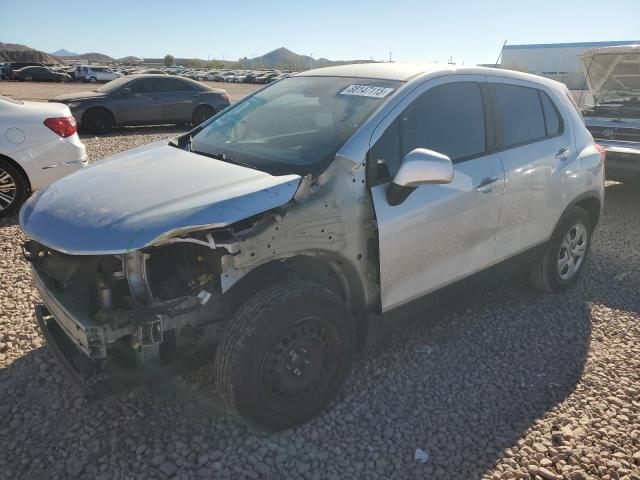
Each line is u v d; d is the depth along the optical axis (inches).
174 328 102.9
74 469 103.6
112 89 561.9
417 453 109.7
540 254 171.6
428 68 143.3
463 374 137.1
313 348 113.3
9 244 219.6
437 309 160.4
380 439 113.6
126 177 120.6
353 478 103.5
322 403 117.6
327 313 111.7
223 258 100.7
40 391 126.1
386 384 131.7
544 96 170.7
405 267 128.1
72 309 103.0
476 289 154.3
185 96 593.6
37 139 251.0
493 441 114.3
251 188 106.8
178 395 125.1
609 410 124.9
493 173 145.7
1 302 168.6
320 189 113.9
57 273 108.3
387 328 133.6
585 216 183.6
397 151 126.9
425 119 134.3
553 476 104.7
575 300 181.3
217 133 150.2
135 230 96.9
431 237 131.5
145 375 107.6
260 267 114.4
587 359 145.8
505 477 104.7
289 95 152.1
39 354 140.4
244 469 104.3
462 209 137.3
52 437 112.0
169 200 104.9
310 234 110.7
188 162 128.0
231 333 103.9
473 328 160.2
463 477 104.6
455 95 142.9
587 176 178.2
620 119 303.3
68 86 1417.3
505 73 159.9
